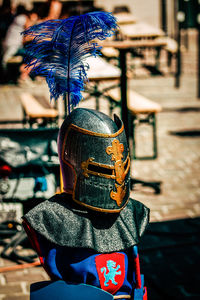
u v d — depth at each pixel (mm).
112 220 1919
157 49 13148
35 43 2105
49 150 5090
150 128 9102
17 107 9734
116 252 1975
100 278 1932
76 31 2086
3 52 11141
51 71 2133
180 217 5578
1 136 5098
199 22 14680
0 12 10789
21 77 11508
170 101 10945
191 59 14570
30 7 11914
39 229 1815
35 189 4672
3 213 4945
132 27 8555
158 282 4242
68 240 1821
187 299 3961
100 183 1839
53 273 1899
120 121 1952
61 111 7484
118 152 1861
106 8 15102
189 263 4574
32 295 1904
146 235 5148
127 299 2031
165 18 13430
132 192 6305
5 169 4820
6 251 4711
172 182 6676
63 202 1896
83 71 2143
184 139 8555
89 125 1849
